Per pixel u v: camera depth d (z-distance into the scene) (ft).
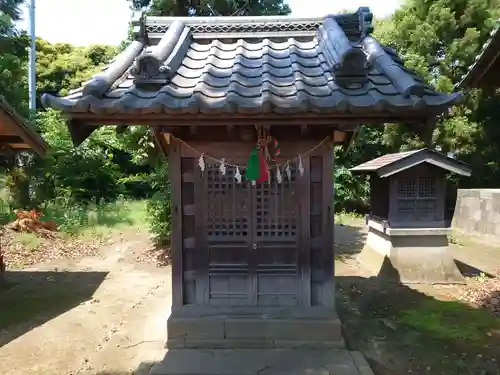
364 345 17.04
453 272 25.81
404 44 53.21
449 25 48.93
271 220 16.52
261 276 16.58
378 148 57.00
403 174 25.81
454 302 22.22
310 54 16.51
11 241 35.04
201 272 16.60
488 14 47.70
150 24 18.38
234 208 16.52
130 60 15.81
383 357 15.99
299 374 13.91
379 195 28.66
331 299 16.47
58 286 25.99
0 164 40.83
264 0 33.45
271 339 16.08
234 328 16.16
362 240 41.42
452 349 16.66
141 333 18.24
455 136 48.11
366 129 55.16
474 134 47.39
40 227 39.55
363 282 26.04
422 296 23.22
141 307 21.84
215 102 12.18
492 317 19.98
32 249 34.19
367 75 13.71
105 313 20.97
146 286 25.98
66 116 12.26
